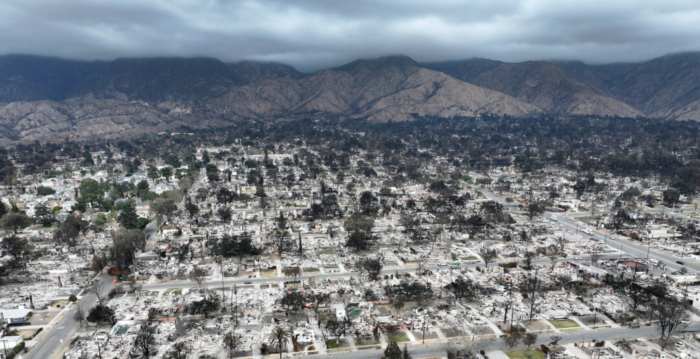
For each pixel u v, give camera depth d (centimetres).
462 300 17362
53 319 15750
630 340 14375
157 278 19625
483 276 19962
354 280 19362
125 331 14688
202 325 15250
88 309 16488
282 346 14012
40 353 13550
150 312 16088
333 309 16050
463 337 14562
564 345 14038
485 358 13375
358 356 13475
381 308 16625
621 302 17125
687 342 14300
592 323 15562
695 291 18262
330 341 14300
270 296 17625
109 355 13362
